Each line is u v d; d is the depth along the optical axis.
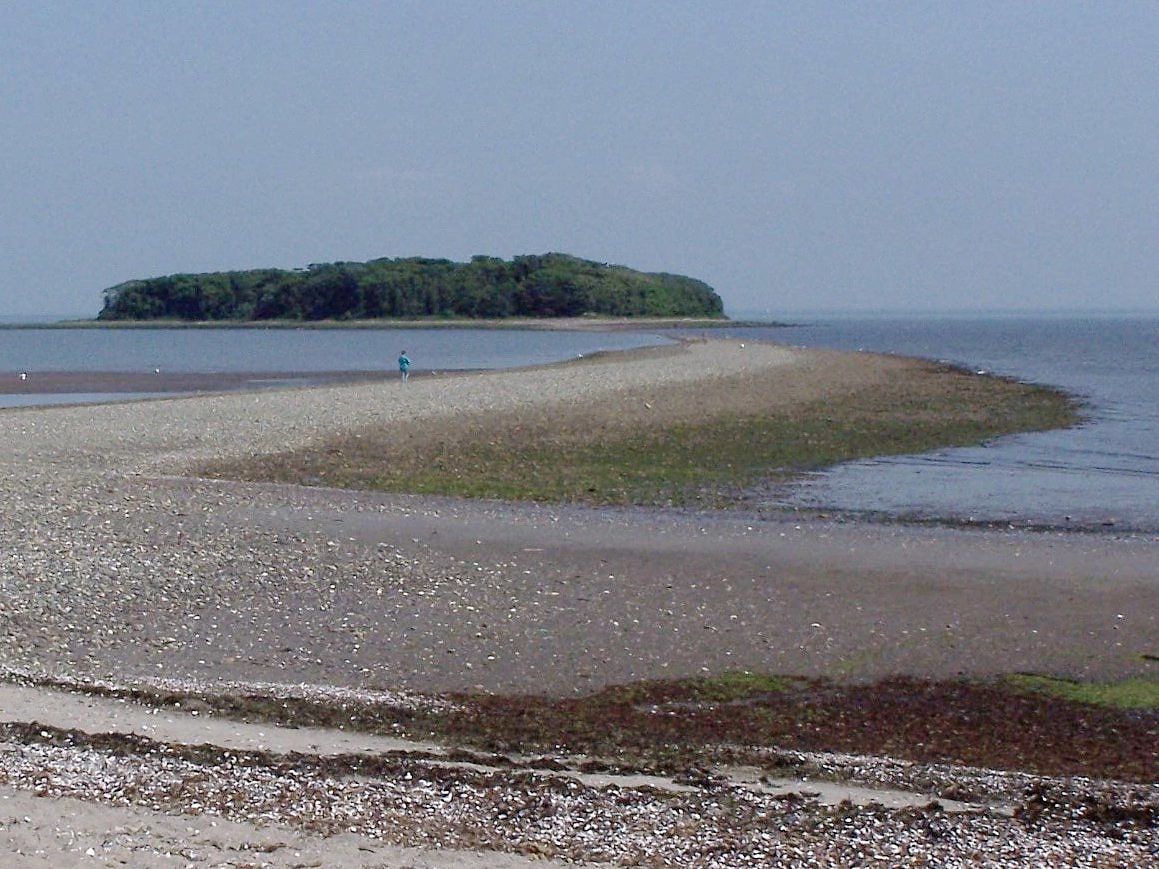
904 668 12.12
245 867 6.82
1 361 82.19
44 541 17.38
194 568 15.86
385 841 7.29
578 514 20.80
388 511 20.73
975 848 7.37
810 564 16.52
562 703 11.09
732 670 12.05
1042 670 12.04
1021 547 17.78
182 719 10.20
